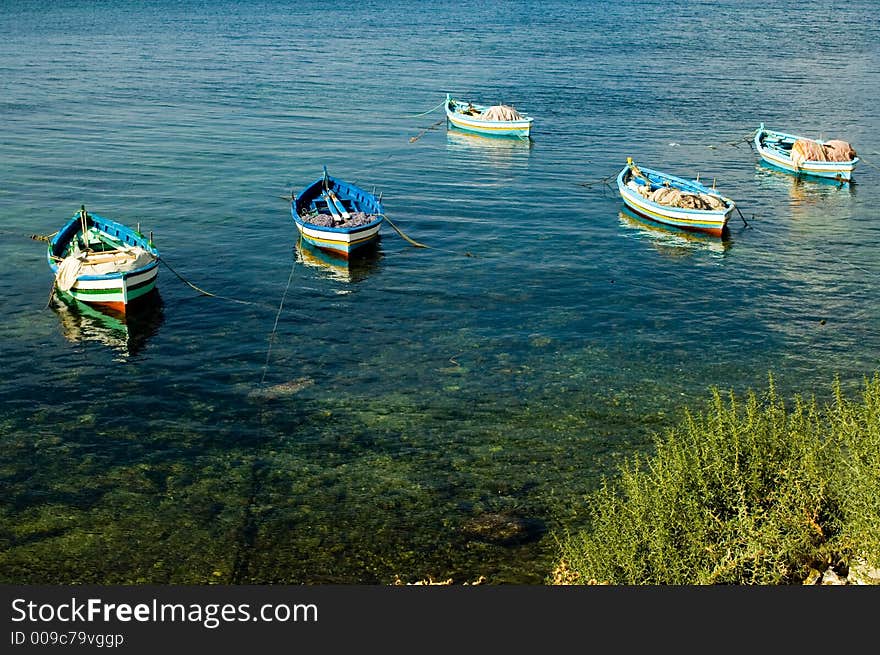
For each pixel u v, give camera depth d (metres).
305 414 25.73
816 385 27.95
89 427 24.81
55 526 20.22
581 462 23.11
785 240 43.56
